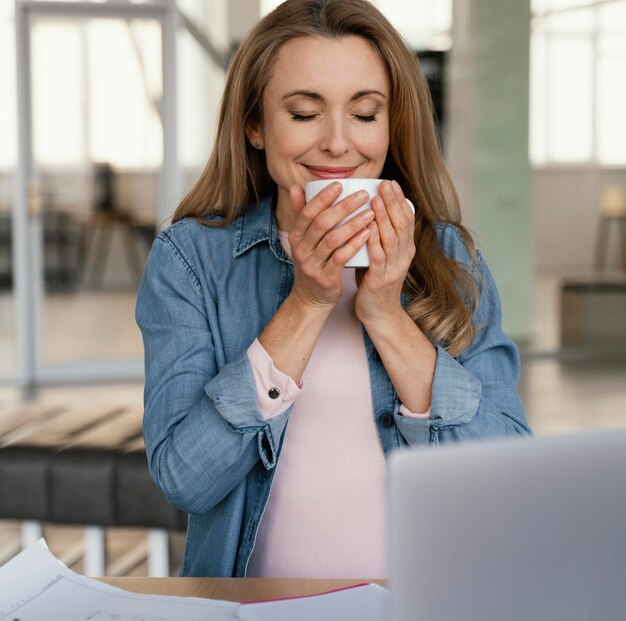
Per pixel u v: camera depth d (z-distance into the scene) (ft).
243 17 20.99
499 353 4.38
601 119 22.25
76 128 20.36
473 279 4.40
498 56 22.04
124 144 20.54
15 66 19.95
